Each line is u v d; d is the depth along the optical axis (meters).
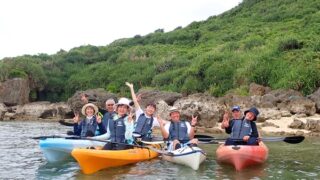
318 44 26.27
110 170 9.09
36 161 10.40
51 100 39.22
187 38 45.88
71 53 48.06
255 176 8.49
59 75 41.41
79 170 9.19
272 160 10.32
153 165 9.66
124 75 37.28
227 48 33.31
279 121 18.02
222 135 16.47
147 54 41.97
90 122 11.02
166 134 10.66
